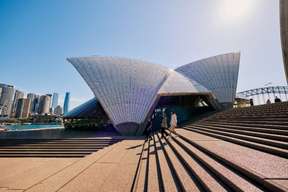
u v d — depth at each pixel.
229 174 3.16
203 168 3.98
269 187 2.44
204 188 3.08
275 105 10.84
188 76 27.12
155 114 23.28
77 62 21.02
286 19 6.11
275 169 3.00
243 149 4.83
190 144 6.59
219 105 21.86
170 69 27.56
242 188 2.54
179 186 3.50
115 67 21.92
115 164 6.25
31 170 6.68
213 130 9.21
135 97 18.98
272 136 5.00
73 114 24.44
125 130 16.67
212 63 27.80
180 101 25.95
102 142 11.66
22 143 11.38
